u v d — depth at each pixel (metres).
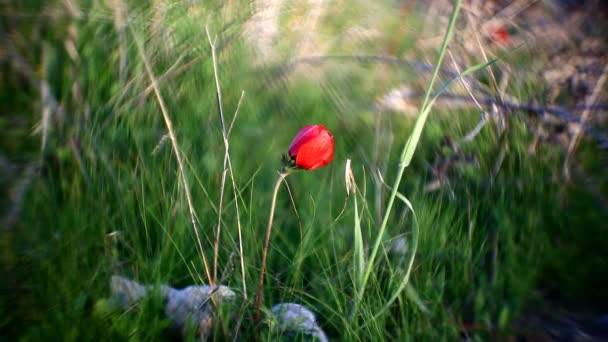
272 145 0.87
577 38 1.25
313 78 1.01
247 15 1.04
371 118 0.95
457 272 0.75
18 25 0.97
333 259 0.75
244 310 0.65
